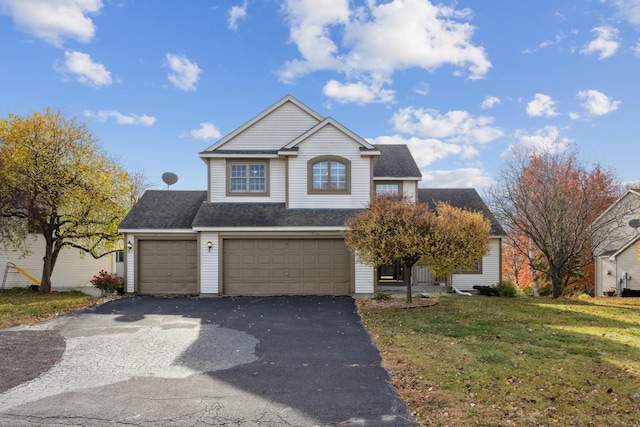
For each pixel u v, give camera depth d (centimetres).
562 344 795
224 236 1540
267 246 1551
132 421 466
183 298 1480
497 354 722
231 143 1723
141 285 1595
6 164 1570
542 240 1892
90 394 552
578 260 2006
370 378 618
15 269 1942
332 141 1644
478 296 1634
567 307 1317
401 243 1162
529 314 1148
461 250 1185
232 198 1680
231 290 1540
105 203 1753
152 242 1603
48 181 1620
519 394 534
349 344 829
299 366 683
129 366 682
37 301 1438
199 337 893
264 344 834
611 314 1171
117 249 1973
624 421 454
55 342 840
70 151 1691
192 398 539
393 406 508
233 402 525
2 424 456
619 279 2136
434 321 1034
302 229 1517
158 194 1895
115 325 1011
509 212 2156
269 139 1730
